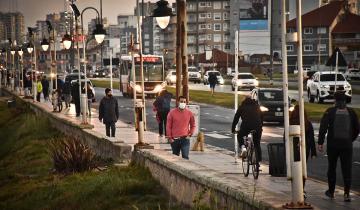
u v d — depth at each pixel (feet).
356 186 126.62
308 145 120.57
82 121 240.32
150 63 495.82
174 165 106.42
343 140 106.73
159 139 221.66
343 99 107.55
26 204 142.20
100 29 268.41
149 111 377.91
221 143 218.79
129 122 303.89
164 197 109.60
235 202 77.77
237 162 163.84
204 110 388.57
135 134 240.53
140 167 129.80
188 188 97.86
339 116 107.04
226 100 444.14
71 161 161.38
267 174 140.77
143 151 129.80
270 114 286.46
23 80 546.26
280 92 297.74
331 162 109.19
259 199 72.59
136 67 492.54
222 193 82.07
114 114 211.00
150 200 108.99
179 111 143.54
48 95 489.67
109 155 165.48
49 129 286.05
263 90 297.53
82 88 321.52
